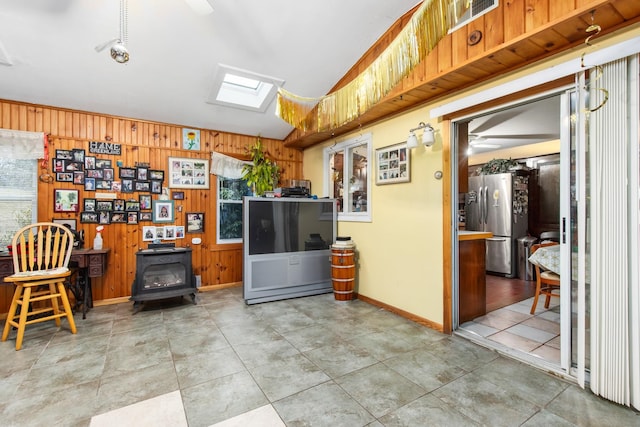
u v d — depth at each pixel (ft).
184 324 10.18
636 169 5.62
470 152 19.49
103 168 12.57
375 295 12.25
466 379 6.74
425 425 5.29
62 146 11.91
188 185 14.29
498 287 14.48
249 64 10.46
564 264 6.83
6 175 11.16
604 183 5.99
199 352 8.11
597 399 6.00
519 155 18.94
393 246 11.34
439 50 8.38
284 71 11.04
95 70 9.97
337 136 14.49
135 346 8.49
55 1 7.36
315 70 11.14
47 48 8.84
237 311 11.51
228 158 15.25
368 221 12.58
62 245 10.14
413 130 10.11
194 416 5.55
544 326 9.61
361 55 10.50
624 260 5.74
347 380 6.73
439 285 9.55
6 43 8.54
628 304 5.71
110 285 12.66
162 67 10.16
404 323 10.19
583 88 6.32
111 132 12.77
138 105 12.24
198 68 10.39
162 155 13.78
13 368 7.29
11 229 11.23
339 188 14.90
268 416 5.55
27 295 8.69
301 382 6.66
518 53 7.00
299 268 13.47
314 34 9.34
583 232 6.37
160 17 8.16
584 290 6.36
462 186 9.87
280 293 13.05
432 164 9.82
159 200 13.62
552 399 6.01
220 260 15.11
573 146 6.64
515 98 7.62
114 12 7.84
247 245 12.36
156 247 12.62
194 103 12.51
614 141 5.85
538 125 13.08
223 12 8.18
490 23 7.20
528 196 18.06
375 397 6.10
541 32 6.18
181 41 9.09
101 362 7.57
